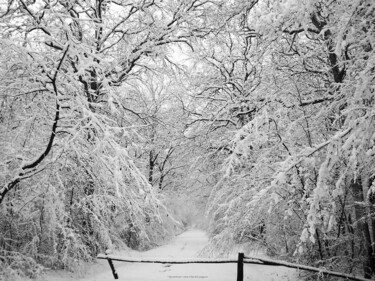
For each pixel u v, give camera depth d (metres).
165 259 7.88
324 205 6.57
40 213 8.81
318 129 8.15
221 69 14.05
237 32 10.03
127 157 6.84
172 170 24.84
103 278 9.05
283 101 7.97
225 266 10.02
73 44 6.38
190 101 14.44
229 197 9.81
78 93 6.78
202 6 13.09
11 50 6.80
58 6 9.45
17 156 7.06
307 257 7.94
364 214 7.27
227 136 12.36
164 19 12.58
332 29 6.17
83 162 8.10
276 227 8.91
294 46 8.83
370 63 4.63
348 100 5.60
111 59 11.62
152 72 13.33
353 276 6.64
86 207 9.91
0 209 8.26
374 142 4.67
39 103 7.49
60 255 9.34
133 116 13.92
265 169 8.30
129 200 7.57
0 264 7.86
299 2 5.11
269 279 8.68
